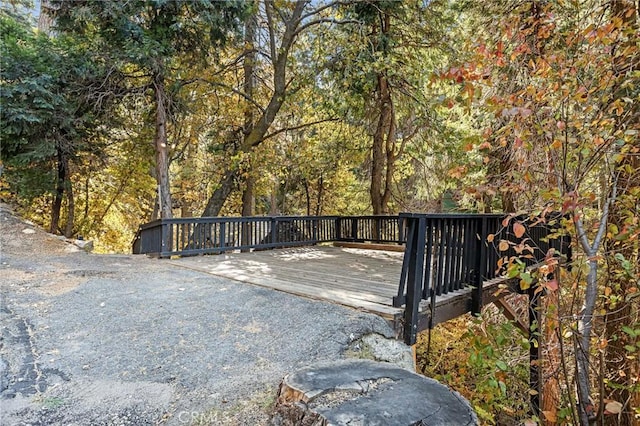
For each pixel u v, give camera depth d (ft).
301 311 12.17
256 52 40.40
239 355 9.35
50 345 9.80
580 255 11.19
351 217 33.96
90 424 6.58
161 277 17.76
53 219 33.71
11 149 27.25
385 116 37.50
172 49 28.37
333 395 6.22
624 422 12.46
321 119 44.04
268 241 29.91
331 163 47.73
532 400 14.84
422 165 43.06
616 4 11.78
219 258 24.61
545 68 10.71
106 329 10.96
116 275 17.83
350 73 32.73
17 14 51.96
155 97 30.83
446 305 12.48
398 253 27.73
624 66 10.32
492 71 12.09
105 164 36.04
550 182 11.31
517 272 9.81
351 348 9.72
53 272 17.75
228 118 42.37
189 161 51.57
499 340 11.22
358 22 33.06
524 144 10.08
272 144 43.52
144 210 54.19
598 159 10.30
